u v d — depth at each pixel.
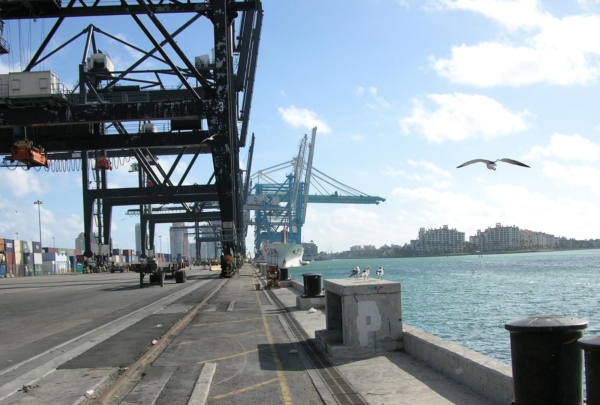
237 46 67.81
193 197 93.62
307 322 15.84
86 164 91.31
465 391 7.73
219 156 45.53
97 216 100.06
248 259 166.88
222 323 16.34
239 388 8.54
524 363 5.80
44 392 8.30
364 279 12.30
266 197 196.50
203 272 76.62
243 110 79.75
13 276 102.75
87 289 40.06
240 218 101.75
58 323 18.02
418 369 9.15
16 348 12.83
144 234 129.12
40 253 120.00
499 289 62.66
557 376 5.61
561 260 178.12
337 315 12.55
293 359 10.61
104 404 7.65
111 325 16.77
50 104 41.47
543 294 55.19
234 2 46.44
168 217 131.25
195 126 48.59
